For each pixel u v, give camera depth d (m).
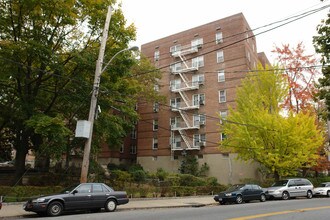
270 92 30.61
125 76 23.77
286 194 24.94
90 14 21.70
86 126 16.00
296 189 25.61
